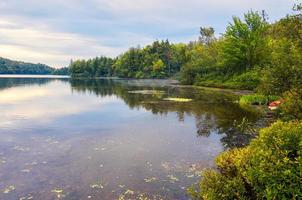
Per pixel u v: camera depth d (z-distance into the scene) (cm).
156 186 867
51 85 6719
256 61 4988
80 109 2600
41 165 1058
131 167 1041
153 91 4612
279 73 1041
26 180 914
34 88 5559
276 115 1672
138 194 812
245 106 2661
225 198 541
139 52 12675
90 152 1235
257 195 498
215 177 604
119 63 13112
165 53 11975
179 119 2044
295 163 468
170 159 1135
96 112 2411
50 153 1217
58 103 3066
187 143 1386
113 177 941
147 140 1452
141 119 2061
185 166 1050
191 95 3828
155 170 1009
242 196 525
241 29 5088
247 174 515
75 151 1249
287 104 1027
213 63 6384
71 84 7200
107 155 1191
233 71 5612
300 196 445
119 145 1355
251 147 593
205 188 593
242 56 5097
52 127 1788
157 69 11375
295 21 1035
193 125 1820
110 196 800
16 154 1197
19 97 3694
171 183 891
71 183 891
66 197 795
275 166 475
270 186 466
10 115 2245
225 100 3183
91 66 15162
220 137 1491
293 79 1016
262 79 1129
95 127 1786
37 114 2308
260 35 5041
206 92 4319
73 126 1819
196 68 6638
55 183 890
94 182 898
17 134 1585
